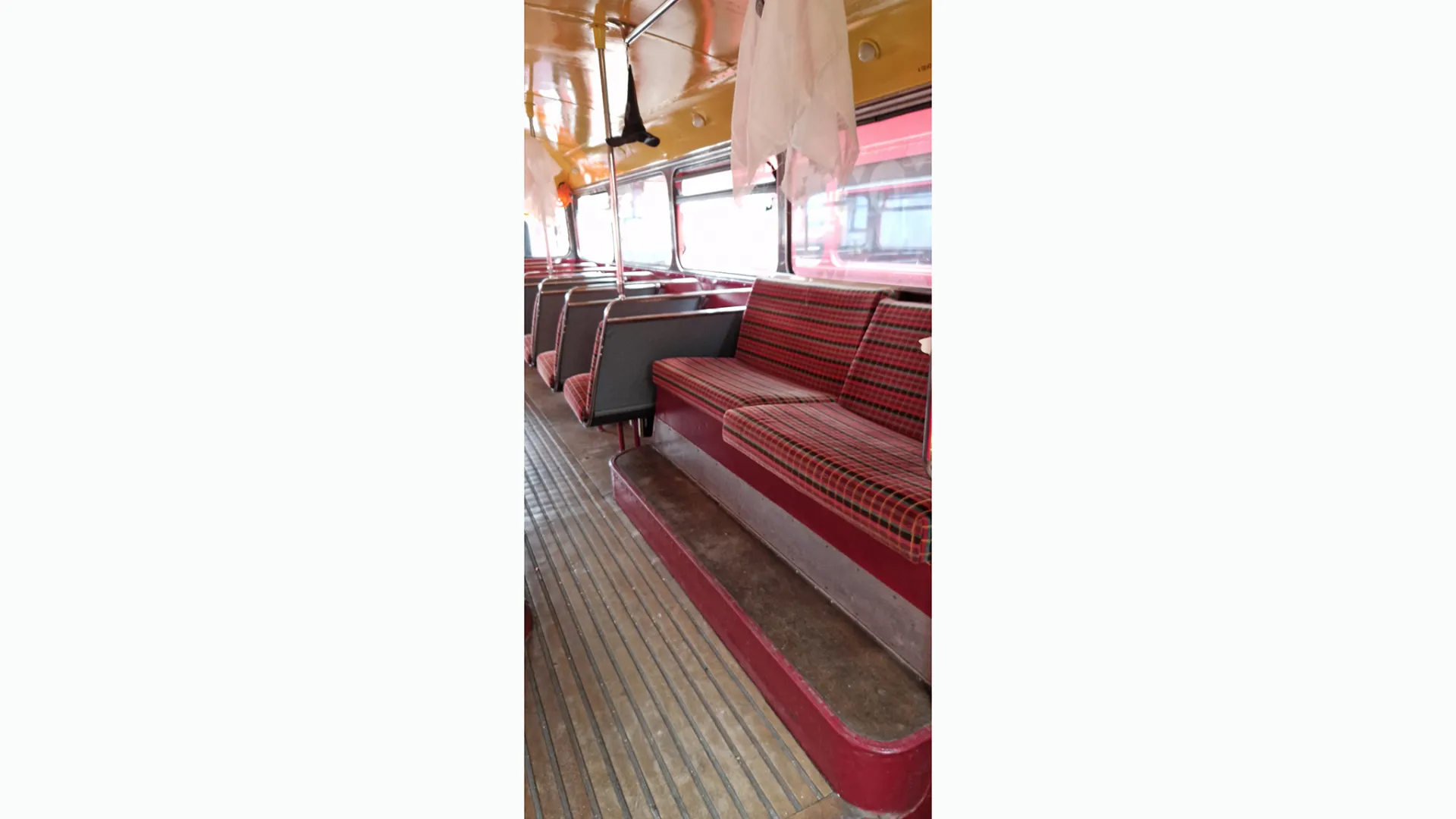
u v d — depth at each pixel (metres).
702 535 2.70
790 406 2.67
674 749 1.80
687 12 3.07
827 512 2.17
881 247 3.39
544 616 2.42
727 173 4.72
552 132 6.68
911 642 1.87
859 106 3.30
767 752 1.79
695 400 3.02
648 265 6.34
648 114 5.05
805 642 1.98
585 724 1.90
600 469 3.89
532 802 1.66
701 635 2.30
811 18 1.98
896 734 1.61
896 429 2.45
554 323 4.98
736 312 3.73
